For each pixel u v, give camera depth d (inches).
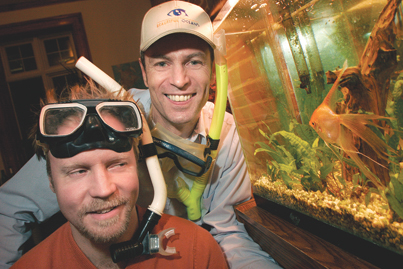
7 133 139.8
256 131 33.7
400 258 19.8
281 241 29.7
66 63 156.7
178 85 30.0
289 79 25.2
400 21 14.9
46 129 19.4
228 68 35.6
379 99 17.3
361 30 17.4
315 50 21.2
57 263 21.3
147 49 30.9
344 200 23.3
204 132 39.4
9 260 34.1
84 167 19.0
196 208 39.9
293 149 27.3
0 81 141.9
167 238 24.9
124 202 20.0
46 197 34.9
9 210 34.4
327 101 21.3
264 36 26.4
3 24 137.1
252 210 39.9
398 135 16.9
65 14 138.4
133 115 22.6
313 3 20.0
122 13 141.6
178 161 33.8
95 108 19.5
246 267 33.4
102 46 140.3
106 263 22.3
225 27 33.6
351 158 21.0
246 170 44.9
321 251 25.5
